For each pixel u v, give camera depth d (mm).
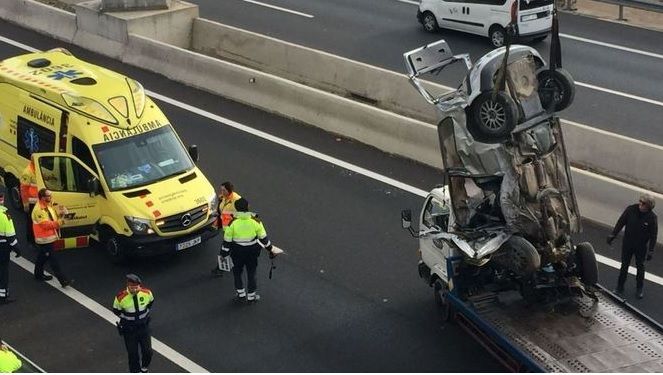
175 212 15641
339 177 19078
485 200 13070
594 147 18656
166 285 15406
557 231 12531
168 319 14461
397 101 22188
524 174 12328
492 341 12594
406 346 13641
